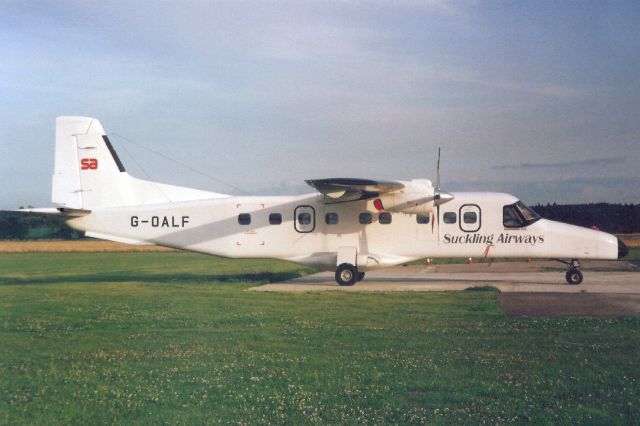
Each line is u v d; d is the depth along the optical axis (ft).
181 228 75.31
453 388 26.96
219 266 120.06
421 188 69.31
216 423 23.58
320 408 24.90
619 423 22.43
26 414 24.79
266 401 25.94
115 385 28.48
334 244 72.84
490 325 41.22
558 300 53.26
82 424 23.66
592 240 69.51
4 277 93.09
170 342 37.47
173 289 67.56
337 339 37.50
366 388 27.30
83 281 82.94
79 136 76.38
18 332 41.27
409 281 77.56
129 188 76.74
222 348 35.60
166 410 25.05
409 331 39.63
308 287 69.97
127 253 196.34
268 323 43.57
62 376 30.04
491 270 95.96
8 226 293.02
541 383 27.37
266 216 74.23
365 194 70.44
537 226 70.38
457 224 71.26
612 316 44.11
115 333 40.65
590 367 29.84
